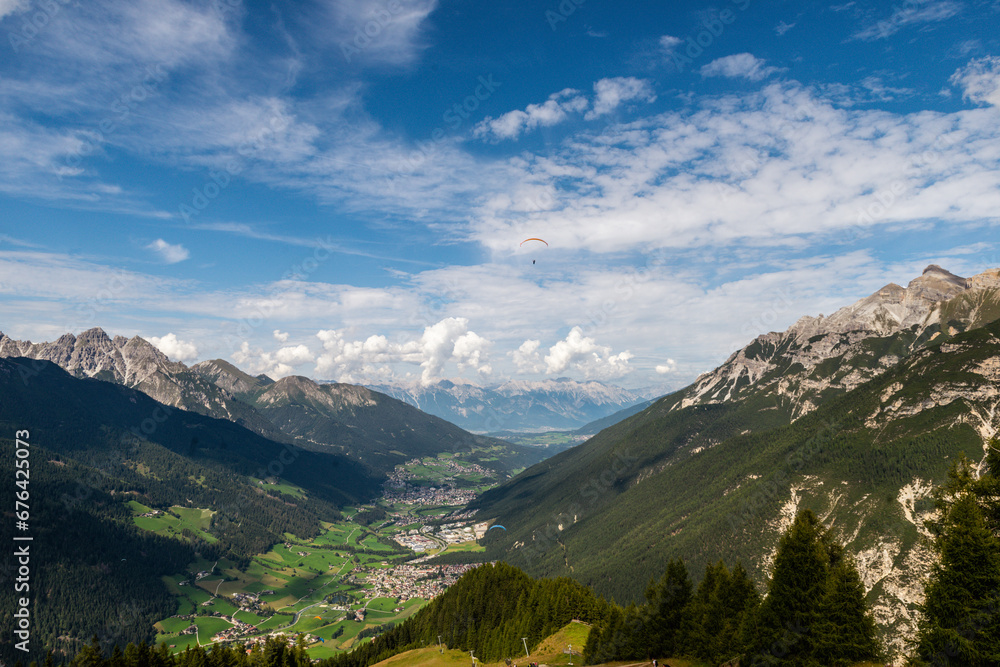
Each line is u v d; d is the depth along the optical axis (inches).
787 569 2407.7
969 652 1656.0
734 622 2910.9
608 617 3703.3
